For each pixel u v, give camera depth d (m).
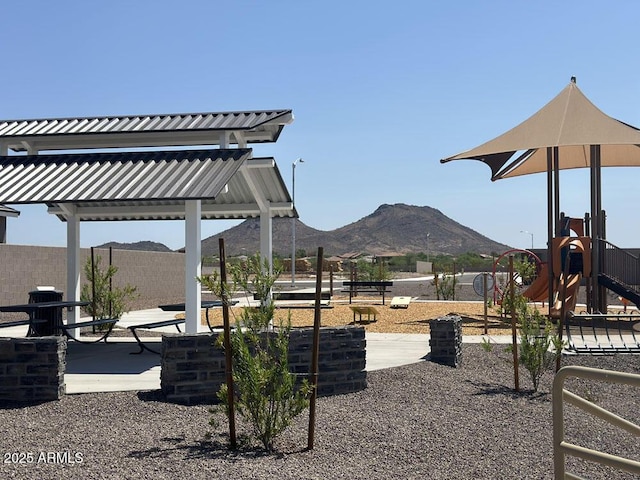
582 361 12.73
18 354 9.07
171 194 11.75
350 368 9.89
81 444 7.07
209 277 7.32
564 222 21.77
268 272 7.63
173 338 9.05
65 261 25.22
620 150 23.73
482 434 7.75
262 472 6.18
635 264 20.02
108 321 14.48
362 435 7.58
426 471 6.38
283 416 7.09
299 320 19.31
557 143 18.02
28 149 14.70
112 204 15.00
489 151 19.06
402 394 9.78
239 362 7.41
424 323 18.58
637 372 11.85
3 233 26.80
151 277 30.97
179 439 7.29
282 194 15.45
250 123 13.78
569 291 19.91
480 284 26.58
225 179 12.18
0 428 7.76
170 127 13.95
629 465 3.99
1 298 21.84
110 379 10.46
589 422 8.52
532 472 6.43
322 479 6.04
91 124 14.85
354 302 26.92
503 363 12.55
